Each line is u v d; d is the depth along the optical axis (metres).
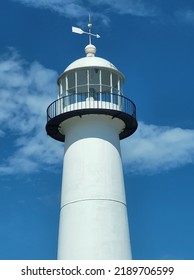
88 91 47.34
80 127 47.03
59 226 46.28
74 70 47.88
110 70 48.06
